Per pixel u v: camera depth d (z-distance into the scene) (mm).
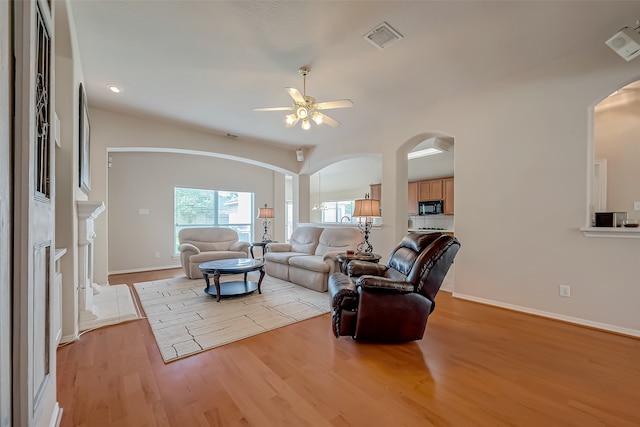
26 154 896
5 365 770
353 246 4352
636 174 3605
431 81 3219
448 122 3680
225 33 2361
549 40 2467
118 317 2811
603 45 2537
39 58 1181
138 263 5680
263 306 3268
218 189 6816
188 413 1507
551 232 2854
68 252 2324
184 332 2537
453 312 3045
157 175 5953
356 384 1768
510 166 3127
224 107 3949
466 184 3500
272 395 1660
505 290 3170
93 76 3088
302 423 1439
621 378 1818
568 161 2748
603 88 2551
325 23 2236
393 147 4406
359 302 2264
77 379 1812
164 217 6020
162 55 2691
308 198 6543
